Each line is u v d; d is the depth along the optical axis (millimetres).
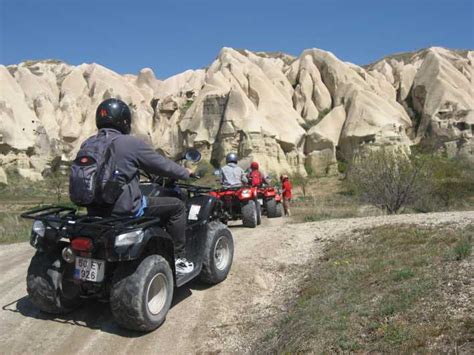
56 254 4898
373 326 3975
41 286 4820
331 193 34250
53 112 60594
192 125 47906
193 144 47125
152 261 4645
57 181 46875
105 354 4340
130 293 4457
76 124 59312
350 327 4051
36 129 53406
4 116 50500
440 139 44938
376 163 15039
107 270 4609
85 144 4609
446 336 3594
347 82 52406
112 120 4680
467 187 20375
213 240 5824
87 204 4488
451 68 51625
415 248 6258
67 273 4902
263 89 49281
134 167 4586
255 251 7570
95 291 4723
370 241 7105
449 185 19609
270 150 43094
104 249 4430
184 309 5297
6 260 7930
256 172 13922
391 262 5672
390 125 43656
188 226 5543
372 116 44500
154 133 55625
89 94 63844
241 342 4492
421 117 48656
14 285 6273
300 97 52906
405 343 3607
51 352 4379
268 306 5289
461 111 45531
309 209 18125
